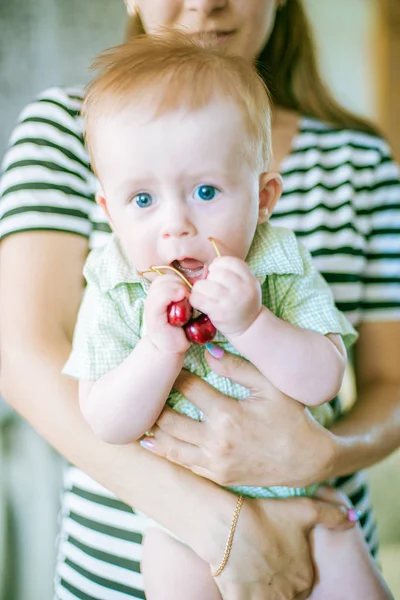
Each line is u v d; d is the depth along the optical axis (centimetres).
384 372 129
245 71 94
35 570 211
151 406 89
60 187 118
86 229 121
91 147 95
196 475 99
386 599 101
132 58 94
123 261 100
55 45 239
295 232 127
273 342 89
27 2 237
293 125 137
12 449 215
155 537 102
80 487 117
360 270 129
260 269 98
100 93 92
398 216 133
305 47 142
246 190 90
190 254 88
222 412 94
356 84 264
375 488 249
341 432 109
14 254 114
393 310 131
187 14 116
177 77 88
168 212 87
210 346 95
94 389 93
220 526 94
